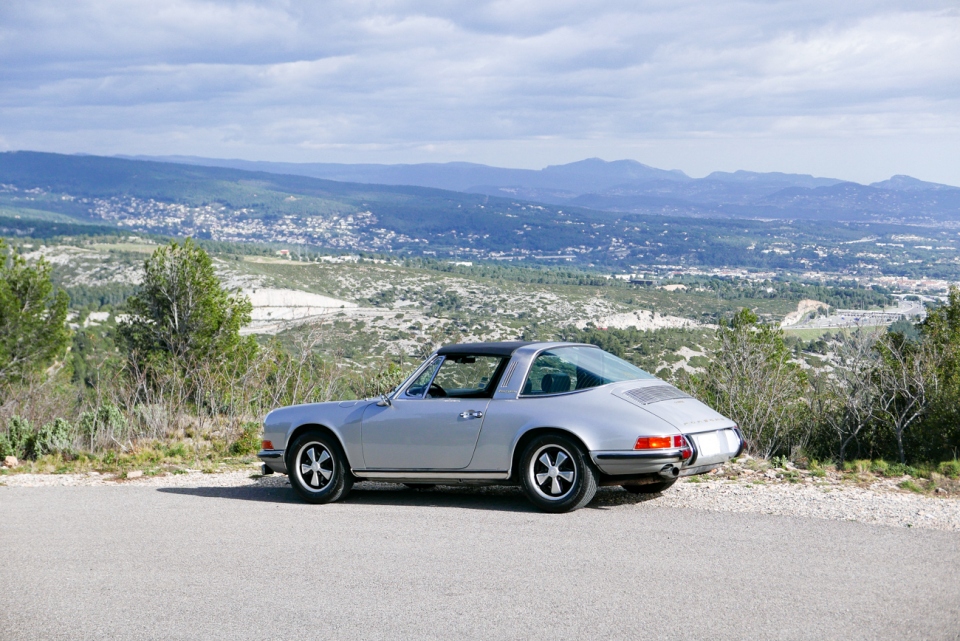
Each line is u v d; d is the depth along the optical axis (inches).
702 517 264.8
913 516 257.4
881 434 483.2
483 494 323.6
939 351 556.7
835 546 225.1
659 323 6210.6
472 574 209.5
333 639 168.7
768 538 235.5
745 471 353.7
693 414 281.9
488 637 166.4
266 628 176.4
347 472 315.3
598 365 297.4
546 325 5890.8
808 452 450.6
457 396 298.4
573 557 221.6
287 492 348.2
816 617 171.2
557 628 169.8
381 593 197.0
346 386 632.4
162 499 336.8
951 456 440.8
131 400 641.6
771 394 509.7
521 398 286.7
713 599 184.2
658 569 208.2
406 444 299.9
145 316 1154.0
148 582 212.8
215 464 442.6
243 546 247.3
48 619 186.7
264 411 633.6
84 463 456.8
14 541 264.7
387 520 277.0
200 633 174.9
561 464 278.2
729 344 569.3
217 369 653.9
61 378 1090.1
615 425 268.7
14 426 522.0
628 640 161.9
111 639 173.3
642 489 311.3
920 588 187.9
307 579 210.2
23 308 1107.9
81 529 280.2
